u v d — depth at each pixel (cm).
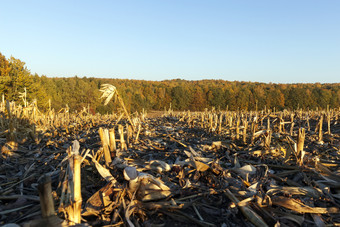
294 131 681
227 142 491
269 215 235
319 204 262
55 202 238
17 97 2247
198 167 317
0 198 253
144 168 316
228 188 282
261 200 253
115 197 242
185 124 909
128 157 377
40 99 2458
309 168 334
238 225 227
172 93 7000
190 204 254
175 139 575
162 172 320
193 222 230
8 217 223
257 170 340
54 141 512
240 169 331
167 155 423
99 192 250
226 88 7469
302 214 243
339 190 289
